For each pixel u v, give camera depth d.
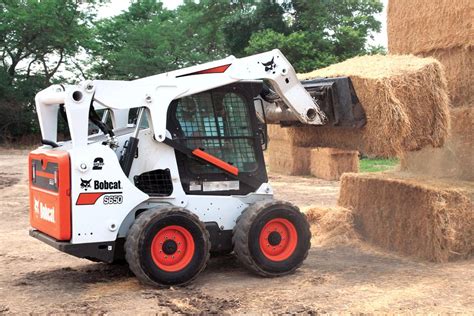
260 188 6.56
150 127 6.11
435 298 5.50
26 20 33.59
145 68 36.62
